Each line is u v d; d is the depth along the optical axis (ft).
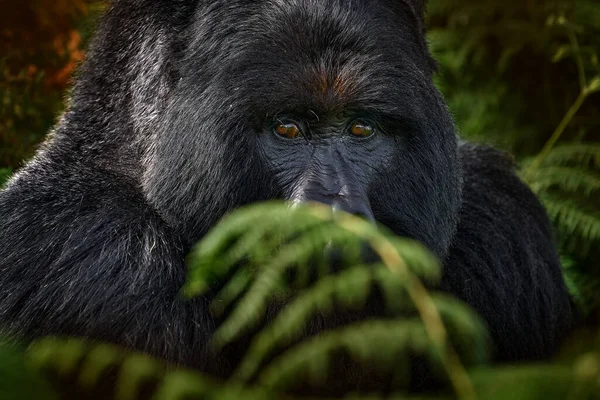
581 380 12.41
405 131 25.75
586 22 44.32
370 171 25.61
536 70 46.01
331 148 25.23
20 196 27.45
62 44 40.47
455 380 12.92
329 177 24.71
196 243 25.72
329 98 24.54
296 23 24.54
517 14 45.80
